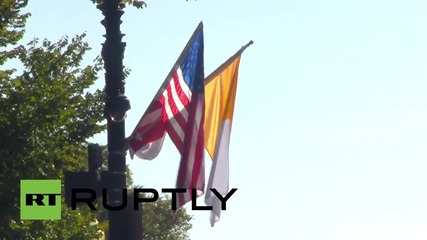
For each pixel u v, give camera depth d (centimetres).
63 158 5694
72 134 6462
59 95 5669
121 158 2536
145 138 2641
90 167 2533
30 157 5412
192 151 2705
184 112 2725
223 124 3020
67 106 6034
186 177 2686
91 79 6606
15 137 5347
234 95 3028
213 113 3022
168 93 2706
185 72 2748
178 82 2730
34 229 5444
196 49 2764
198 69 2764
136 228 2517
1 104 5475
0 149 5356
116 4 2550
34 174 5434
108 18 2545
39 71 5866
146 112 2667
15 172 5372
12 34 5772
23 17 5788
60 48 6600
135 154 2628
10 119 5378
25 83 5584
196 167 2702
